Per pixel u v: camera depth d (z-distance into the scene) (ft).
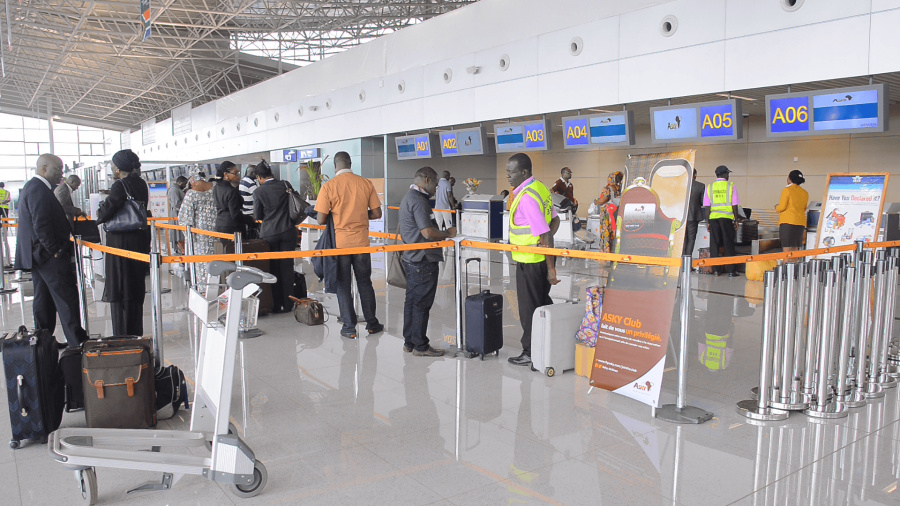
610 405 14.51
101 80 123.34
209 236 27.94
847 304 14.05
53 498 10.39
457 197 67.00
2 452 12.28
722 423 13.42
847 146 41.42
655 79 34.24
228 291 10.73
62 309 17.28
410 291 18.78
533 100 42.11
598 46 37.24
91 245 19.60
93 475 10.07
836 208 22.56
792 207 31.24
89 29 79.36
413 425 13.34
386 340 20.90
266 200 24.73
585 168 60.29
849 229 22.11
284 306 25.38
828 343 13.66
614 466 11.34
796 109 27.66
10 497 10.43
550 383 16.15
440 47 49.96
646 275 14.43
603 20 36.81
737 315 24.20
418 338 18.83
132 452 10.22
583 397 15.05
